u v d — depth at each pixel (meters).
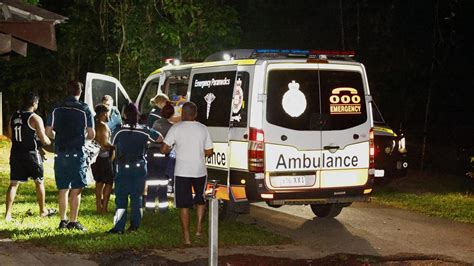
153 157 9.89
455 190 14.38
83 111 8.81
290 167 9.10
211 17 17.70
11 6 4.96
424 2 20.52
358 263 7.87
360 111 9.62
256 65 9.05
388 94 20.94
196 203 8.58
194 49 17.75
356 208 11.78
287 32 22.05
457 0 19.81
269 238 8.92
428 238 9.37
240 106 9.26
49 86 27.45
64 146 8.77
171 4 17.38
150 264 7.47
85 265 7.30
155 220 9.80
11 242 8.21
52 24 5.14
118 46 19.86
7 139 22.23
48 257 7.57
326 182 9.34
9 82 28.73
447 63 20.42
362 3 20.97
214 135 9.84
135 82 18.81
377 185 13.51
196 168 8.46
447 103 21.16
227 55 9.94
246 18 22.02
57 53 25.84
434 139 20.88
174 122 10.06
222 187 9.66
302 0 21.98
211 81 10.09
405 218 10.90
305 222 10.39
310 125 9.23
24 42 5.40
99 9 21.36
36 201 11.20
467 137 19.38
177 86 11.50
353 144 9.52
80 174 8.84
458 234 9.69
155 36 18.11
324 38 21.97
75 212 8.89
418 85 20.80
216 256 6.52
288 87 9.14
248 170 9.00
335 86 9.45
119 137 8.69
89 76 12.97
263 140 8.95
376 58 20.70
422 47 20.67
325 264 7.77
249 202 9.22
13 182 9.42
